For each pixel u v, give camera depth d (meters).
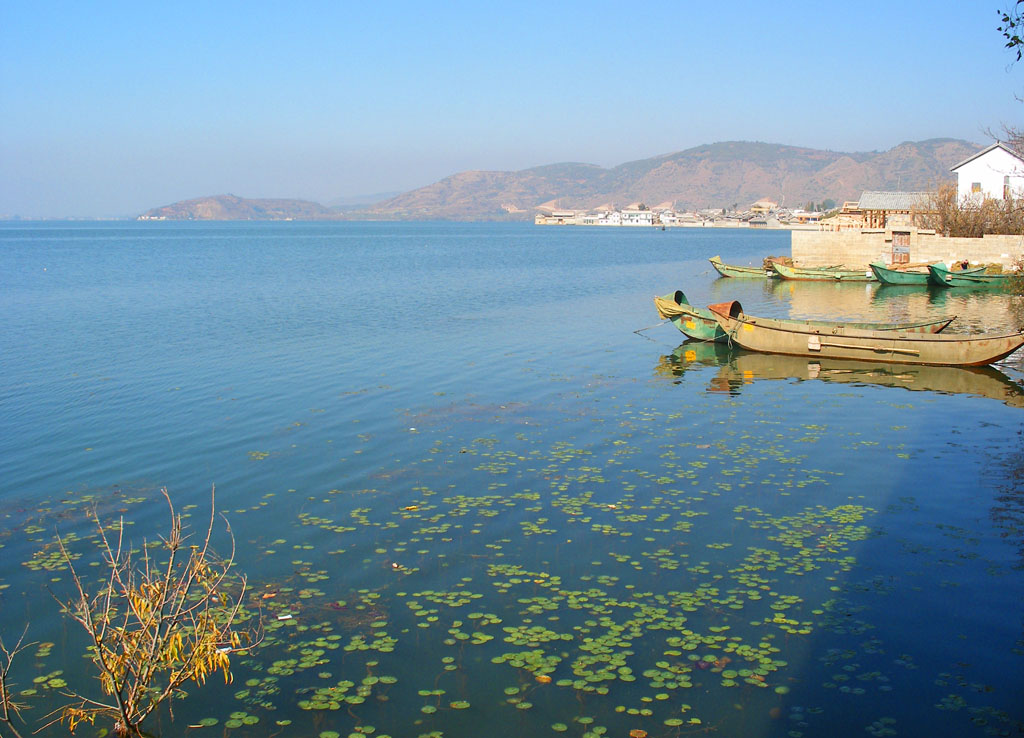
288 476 15.16
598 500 13.77
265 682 8.77
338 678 8.79
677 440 17.22
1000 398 20.95
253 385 22.78
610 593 10.52
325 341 30.36
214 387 22.56
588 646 9.30
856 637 9.38
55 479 15.18
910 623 9.66
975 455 16.00
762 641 9.34
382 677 8.80
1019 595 10.27
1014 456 15.89
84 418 19.34
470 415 19.36
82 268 71.56
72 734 8.02
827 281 55.03
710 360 26.41
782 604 10.17
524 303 43.41
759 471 15.17
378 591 10.68
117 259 85.88
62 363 26.16
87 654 9.46
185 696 8.58
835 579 10.80
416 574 11.13
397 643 9.45
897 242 55.50
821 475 14.91
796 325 26.89
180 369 25.08
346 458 16.16
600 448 16.69
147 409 20.14
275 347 29.03
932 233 54.44
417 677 8.77
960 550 11.61
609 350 28.36
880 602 10.17
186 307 41.31
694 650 9.18
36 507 13.79
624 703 8.26
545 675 8.76
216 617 10.04
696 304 43.62
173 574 11.16
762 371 24.61
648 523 12.76
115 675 7.94
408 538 12.30
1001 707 8.07
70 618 10.22
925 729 7.78
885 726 7.83
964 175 62.78
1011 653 9.00
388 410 19.88
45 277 61.31
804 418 19.03
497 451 16.53
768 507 13.37
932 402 20.55
